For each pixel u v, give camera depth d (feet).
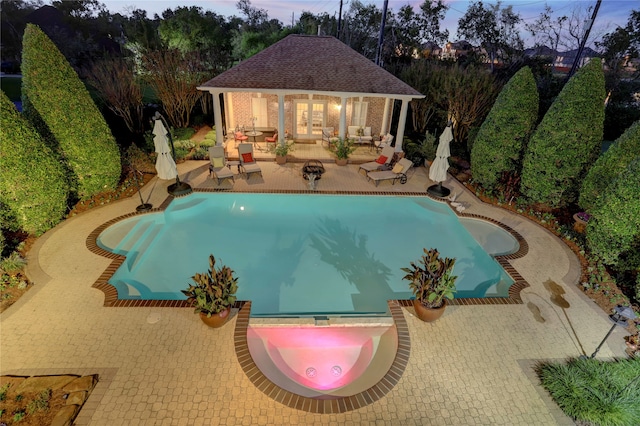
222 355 21.62
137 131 71.26
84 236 34.09
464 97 69.82
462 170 56.85
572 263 33.04
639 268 29.22
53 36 119.75
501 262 32.81
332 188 48.62
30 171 31.22
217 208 44.75
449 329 24.58
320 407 18.94
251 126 70.85
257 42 118.73
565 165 39.17
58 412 17.70
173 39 110.52
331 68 59.47
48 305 25.11
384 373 21.75
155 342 22.38
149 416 18.02
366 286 32.01
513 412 19.30
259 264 34.32
